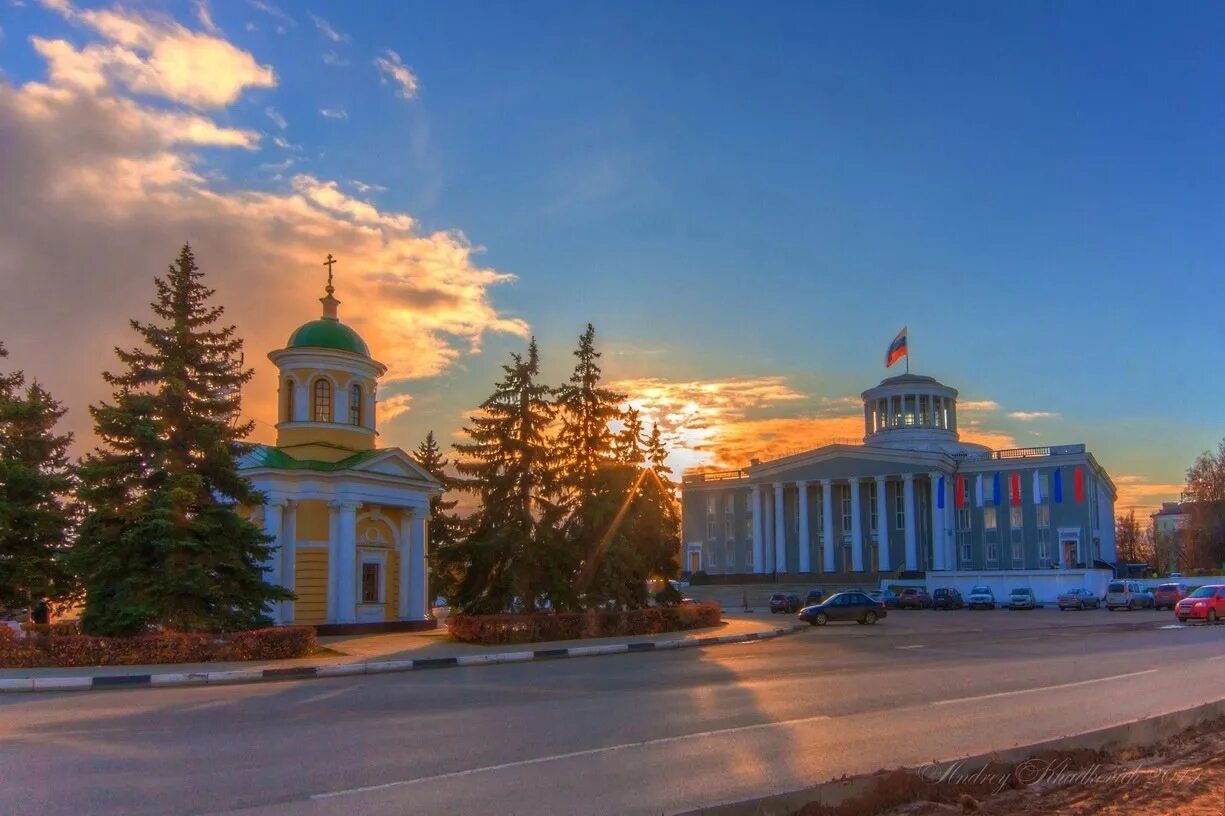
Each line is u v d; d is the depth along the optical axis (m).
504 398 34.31
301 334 39.06
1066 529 82.50
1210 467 82.25
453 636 31.00
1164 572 87.94
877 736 11.42
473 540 33.53
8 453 33.44
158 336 26.23
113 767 9.84
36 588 29.84
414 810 7.93
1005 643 28.53
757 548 95.81
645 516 36.91
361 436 39.16
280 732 12.11
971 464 88.06
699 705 14.39
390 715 13.69
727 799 8.28
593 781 8.97
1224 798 8.30
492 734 11.72
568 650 27.05
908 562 87.19
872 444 97.88
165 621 24.23
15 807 8.15
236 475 26.55
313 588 35.38
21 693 18.41
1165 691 15.84
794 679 18.17
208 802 8.26
